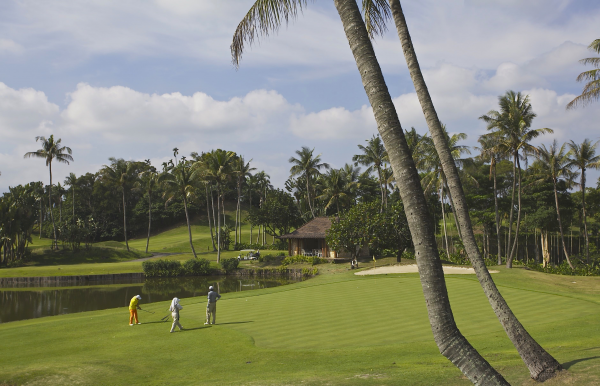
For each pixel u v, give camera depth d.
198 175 60.50
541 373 7.38
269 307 20.14
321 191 81.44
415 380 8.29
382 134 5.09
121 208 108.12
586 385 6.56
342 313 17.62
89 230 67.31
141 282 44.25
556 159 46.78
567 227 70.94
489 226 65.25
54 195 106.31
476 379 4.61
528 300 19.09
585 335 12.23
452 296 20.39
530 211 62.28
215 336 14.64
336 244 43.22
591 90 24.56
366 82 5.20
